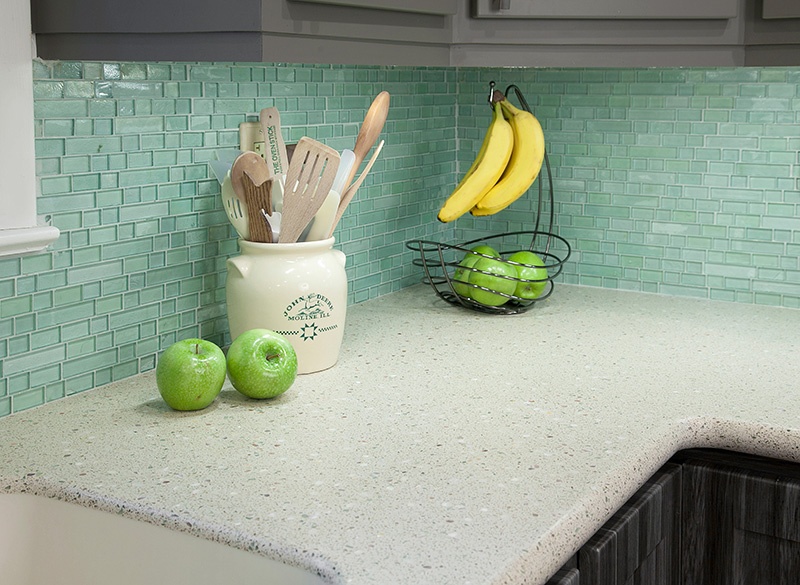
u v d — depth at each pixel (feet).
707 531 4.38
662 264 6.68
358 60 4.16
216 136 5.12
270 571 3.10
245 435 4.03
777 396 4.47
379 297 6.61
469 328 5.77
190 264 5.08
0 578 3.66
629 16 4.78
